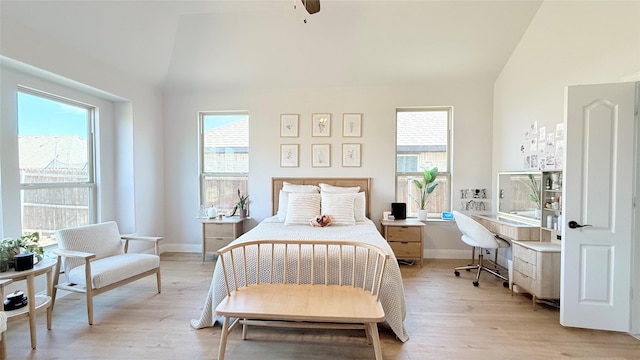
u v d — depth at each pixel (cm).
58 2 248
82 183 340
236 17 330
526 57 332
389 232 383
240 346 199
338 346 200
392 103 414
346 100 419
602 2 235
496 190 390
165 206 444
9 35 233
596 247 219
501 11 315
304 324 194
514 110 354
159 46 354
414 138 425
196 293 288
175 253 434
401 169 428
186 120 438
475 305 264
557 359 187
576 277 222
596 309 220
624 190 213
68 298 277
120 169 382
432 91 410
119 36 312
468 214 407
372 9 319
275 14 327
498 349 197
